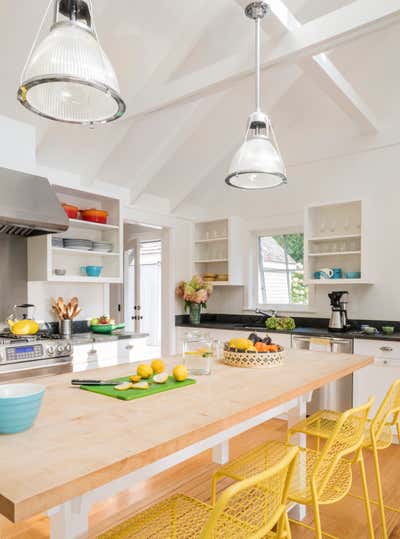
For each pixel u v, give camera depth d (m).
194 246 5.52
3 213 2.90
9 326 3.48
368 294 4.27
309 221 4.42
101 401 1.51
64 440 1.11
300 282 4.98
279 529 1.25
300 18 3.69
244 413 1.40
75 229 4.08
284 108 4.69
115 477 0.97
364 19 2.42
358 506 2.52
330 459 1.91
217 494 2.14
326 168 4.64
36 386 1.28
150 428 1.21
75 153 3.95
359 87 4.32
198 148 4.77
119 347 3.82
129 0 2.96
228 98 4.36
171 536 1.26
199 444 1.51
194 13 3.21
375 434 2.12
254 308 5.25
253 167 2.25
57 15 1.52
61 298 3.85
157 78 3.40
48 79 1.40
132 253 7.41
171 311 5.28
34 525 2.28
